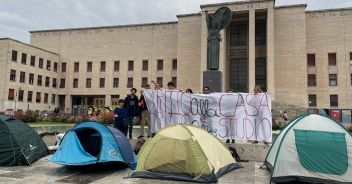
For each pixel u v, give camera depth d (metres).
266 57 44.16
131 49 52.59
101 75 53.78
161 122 10.69
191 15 47.72
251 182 7.12
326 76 42.81
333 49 42.91
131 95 11.42
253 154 9.97
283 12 43.75
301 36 42.62
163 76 50.19
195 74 46.28
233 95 10.47
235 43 47.56
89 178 7.44
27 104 48.78
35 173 7.89
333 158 6.91
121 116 11.02
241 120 10.26
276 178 7.07
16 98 46.53
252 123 10.16
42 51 52.31
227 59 47.38
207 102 10.59
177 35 49.91
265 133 9.98
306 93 41.56
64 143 8.73
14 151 8.83
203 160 7.27
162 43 50.91
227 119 10.37
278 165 7.16
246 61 46.69
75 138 8.70
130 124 11.37
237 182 7.10
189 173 7.25
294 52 42.59
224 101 10.48
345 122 38.66
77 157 8.27
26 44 48.84
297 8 43.28
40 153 9.93
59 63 56.12
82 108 44.66
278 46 43.31
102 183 6.94
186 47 47.38
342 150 6.94
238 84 46.66
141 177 7.47
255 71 45.75
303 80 41.78
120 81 52.56
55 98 55.34
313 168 6.93
